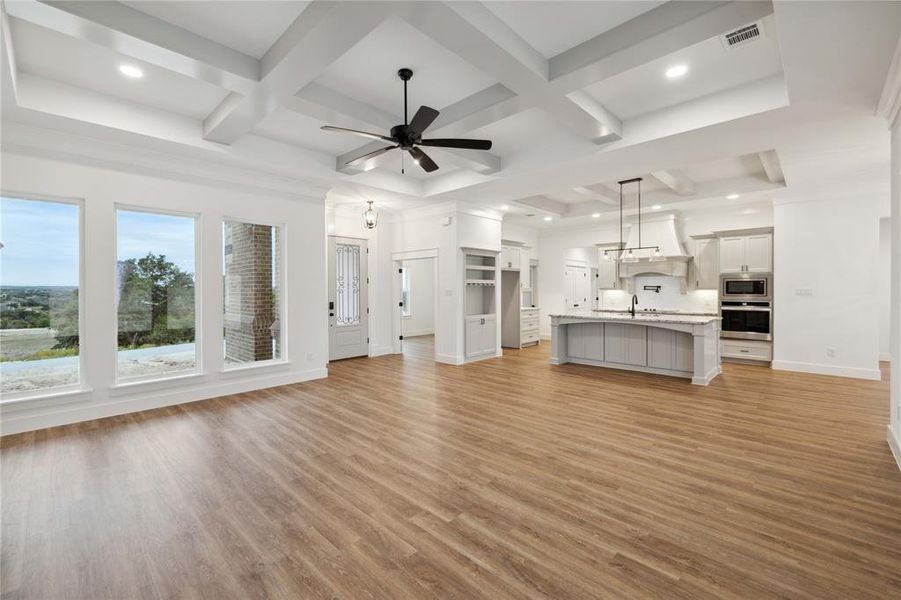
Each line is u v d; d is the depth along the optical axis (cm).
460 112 381
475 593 177
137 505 249
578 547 207
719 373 613
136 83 350
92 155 402
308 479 282
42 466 302
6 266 375
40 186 376
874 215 565
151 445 341
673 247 768
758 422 393
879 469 291
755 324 671
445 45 264
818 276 606
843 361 588
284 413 429
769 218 703
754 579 183
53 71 327
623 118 416
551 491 264
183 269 476
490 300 784
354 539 215
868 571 187
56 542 213
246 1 250
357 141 486
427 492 263
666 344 601
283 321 555
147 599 175
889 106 310
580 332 693
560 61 304
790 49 254
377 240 796
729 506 244
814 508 241
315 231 582
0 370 372
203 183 475
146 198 436
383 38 291
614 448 332
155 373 458
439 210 724
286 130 455
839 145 418
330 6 233
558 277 995
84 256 401
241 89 322
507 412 430
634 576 186
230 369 501
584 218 855
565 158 470
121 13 253
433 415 421
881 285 726
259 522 231
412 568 193
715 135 391
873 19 223
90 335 404
